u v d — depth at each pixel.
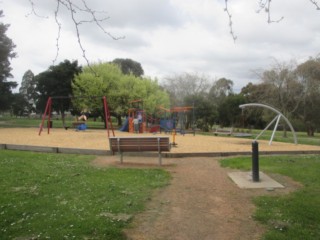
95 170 10.10
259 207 6.89
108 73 41.41
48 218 5.86
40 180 8.53
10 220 5.77
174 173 10.10
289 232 5.59
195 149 15.88
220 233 5.68
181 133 31.11
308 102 35.59
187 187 8.49
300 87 32.91
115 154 13.58
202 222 6.14
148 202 7.14
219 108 47.69
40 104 50.28
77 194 7.40
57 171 9.70
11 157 11.91
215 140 22.83
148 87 45.91
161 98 47.09
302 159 12.40
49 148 14.27
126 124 35.50
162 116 47.22
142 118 35.19
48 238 5.05
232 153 13.76
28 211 6.20
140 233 5.56
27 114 91.62
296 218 6.20
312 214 6.41
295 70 32.59
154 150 11.44
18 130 32.03
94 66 41.12
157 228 5.80
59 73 44.19
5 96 45.84
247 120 48.12
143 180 8.98
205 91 56.94
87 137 23.36
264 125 49.94
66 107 46.72
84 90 40.78
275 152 14.34
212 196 7.73
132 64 69.12
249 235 5.60
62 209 6.34
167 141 11.33
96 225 5.55
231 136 28.05
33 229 5.38
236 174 9.86
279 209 6.71
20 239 5.04
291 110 34.03
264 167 10.73
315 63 32.97
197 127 42.00
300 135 38.56
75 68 45.06
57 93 44.66
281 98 32.00
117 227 5.58
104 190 7.76
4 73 43.19
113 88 41.59
